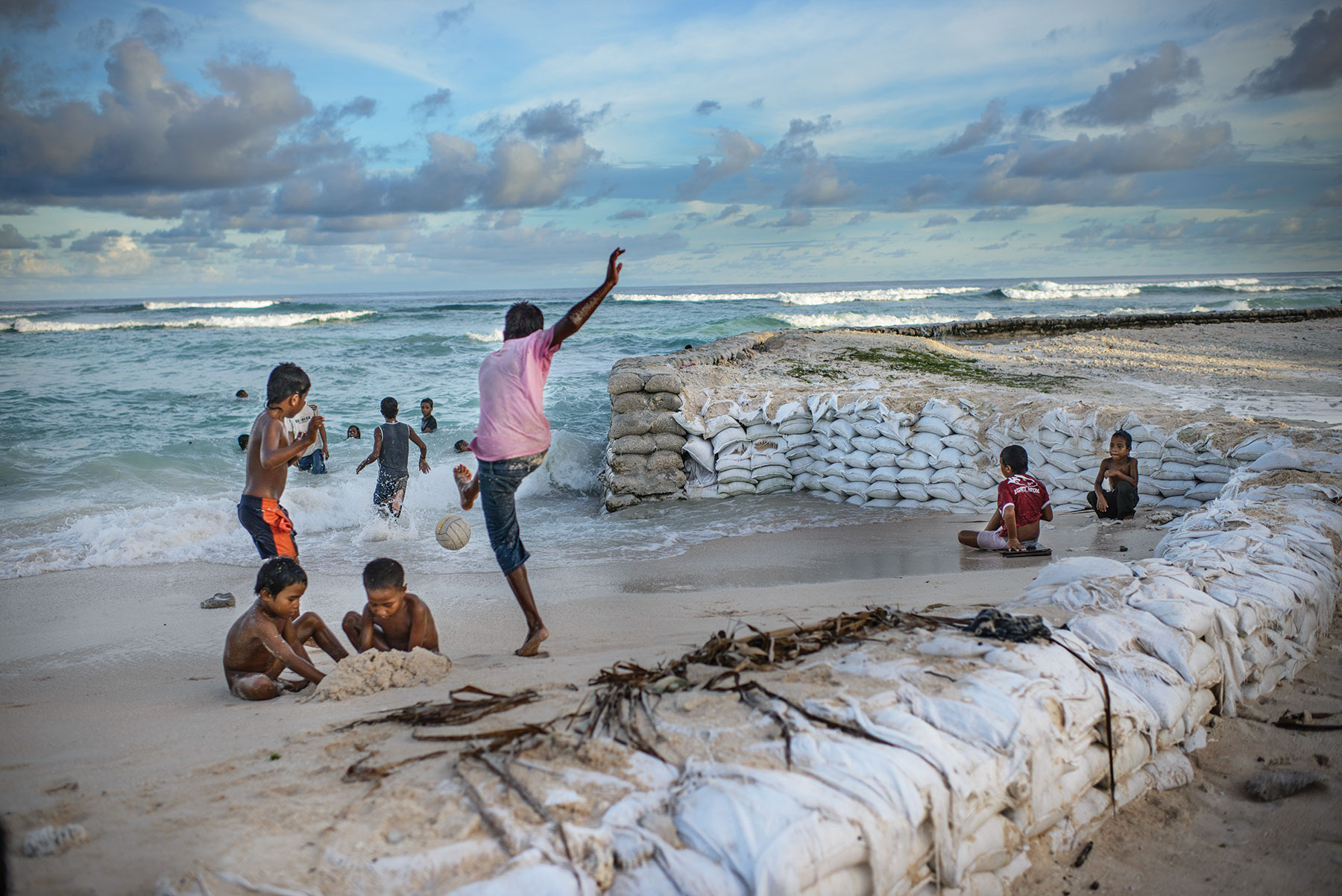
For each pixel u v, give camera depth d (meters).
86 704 3.63
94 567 7.00
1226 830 2.57
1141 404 11.23
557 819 1.88
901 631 3.19
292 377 5.25
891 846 1.88
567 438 10.47
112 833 1.99
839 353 15.32
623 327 37.47
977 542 6.29
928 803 1.99
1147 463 7.09
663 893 1.71
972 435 7.79
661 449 8.77
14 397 17.73
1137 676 2.86
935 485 7.89
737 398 9.12
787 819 1.78
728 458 8.71
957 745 2.22
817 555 6.36
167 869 1.80
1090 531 6.51
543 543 7.30
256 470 5.27
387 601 3.72
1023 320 28.06
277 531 5.31
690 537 7.29
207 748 2.68
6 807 2.24
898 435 8.11
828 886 1.76
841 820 1.82
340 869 1.75
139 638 5.00
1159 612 3.19
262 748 2.59
